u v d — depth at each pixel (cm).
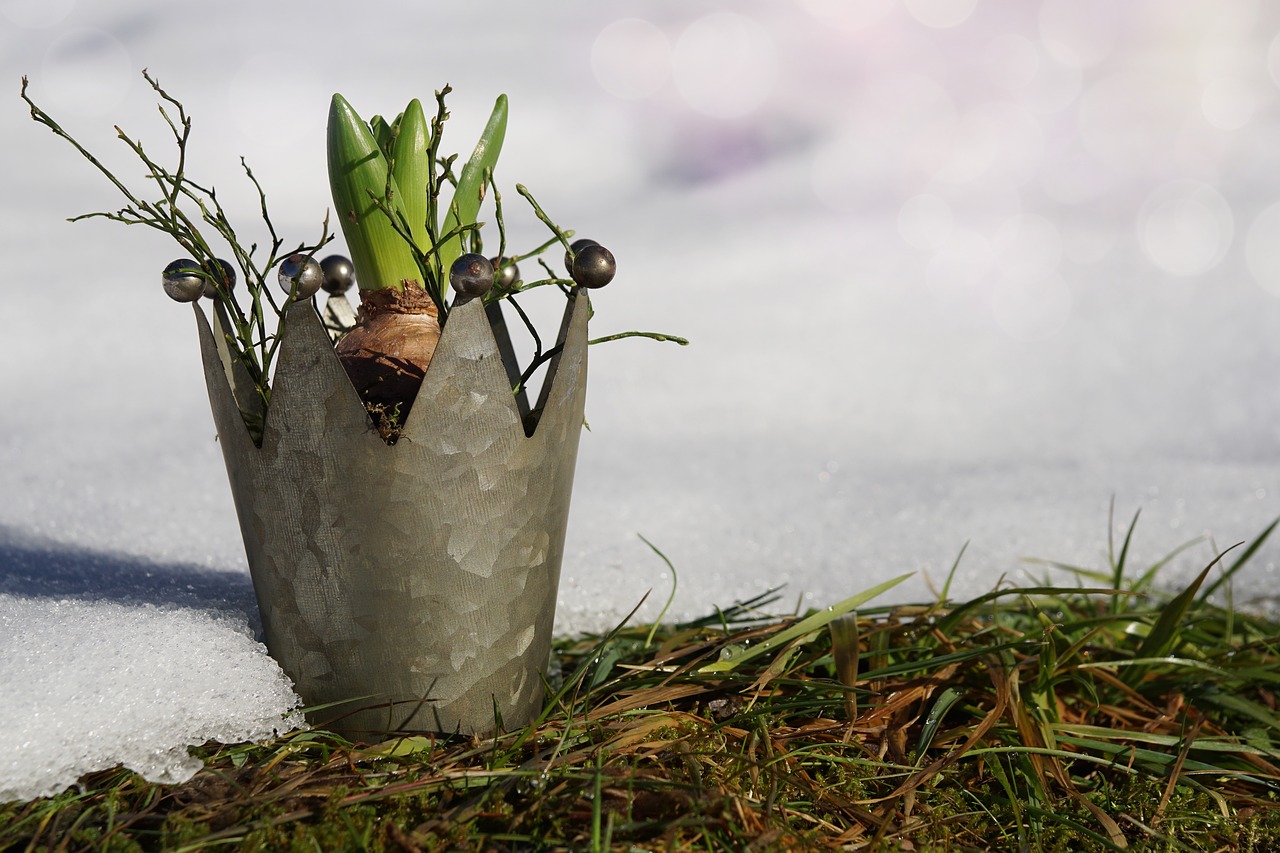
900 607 119
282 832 99
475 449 104
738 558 139
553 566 108
